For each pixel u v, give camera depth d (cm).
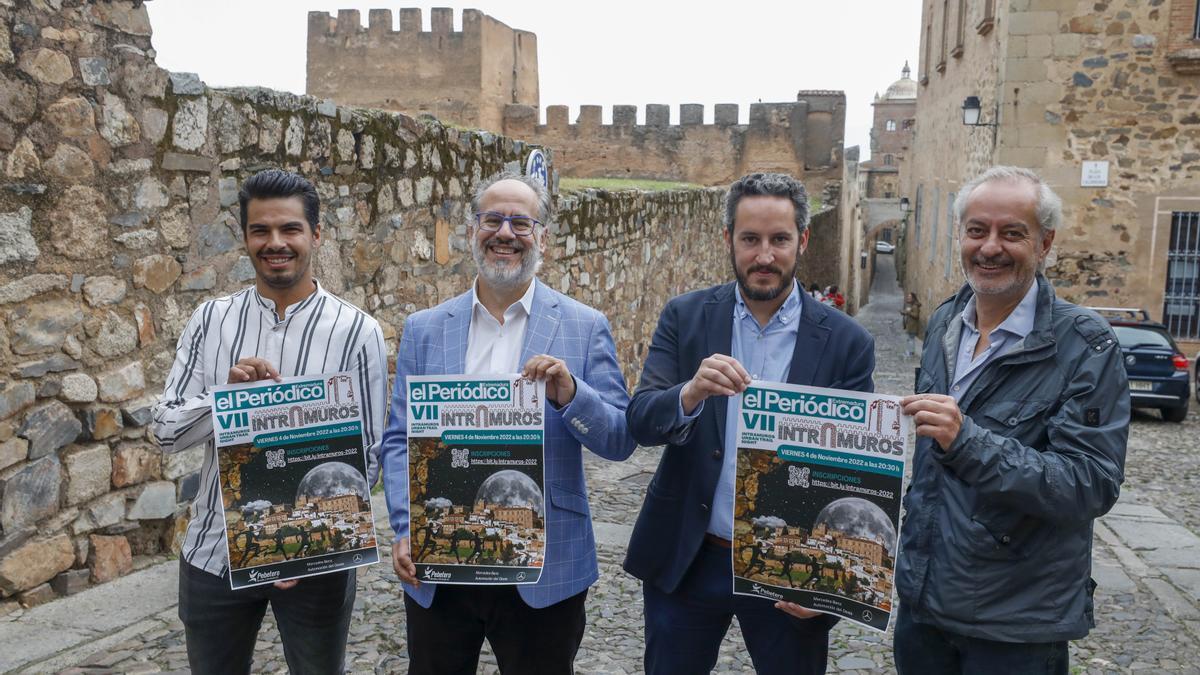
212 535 269
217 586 269
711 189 1766
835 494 242
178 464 495
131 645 392
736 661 420
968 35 1661
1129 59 1323
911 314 2255
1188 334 1376
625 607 478
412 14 3672
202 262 506
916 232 2491
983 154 1506
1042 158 1370
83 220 434
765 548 249
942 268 1959
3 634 391
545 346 277
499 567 263
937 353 264
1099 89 1338
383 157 662
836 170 3378
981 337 254
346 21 3719
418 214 717
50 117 415
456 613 278
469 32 3647
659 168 3481
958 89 1767
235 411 259
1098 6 1320
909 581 245
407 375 283
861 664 422
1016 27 1349
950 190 1847
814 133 3384
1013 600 230
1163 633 476
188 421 260
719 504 267
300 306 274
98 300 444
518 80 4106
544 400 262
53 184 418
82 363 438
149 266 472
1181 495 796
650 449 893
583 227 1027
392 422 284
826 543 243
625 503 684
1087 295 1385
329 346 273
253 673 379
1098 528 683
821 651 269
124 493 464
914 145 2597
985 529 230
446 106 3703
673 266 1471
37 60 407
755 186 256
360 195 638
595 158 3525
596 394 266
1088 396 226
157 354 480
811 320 264
